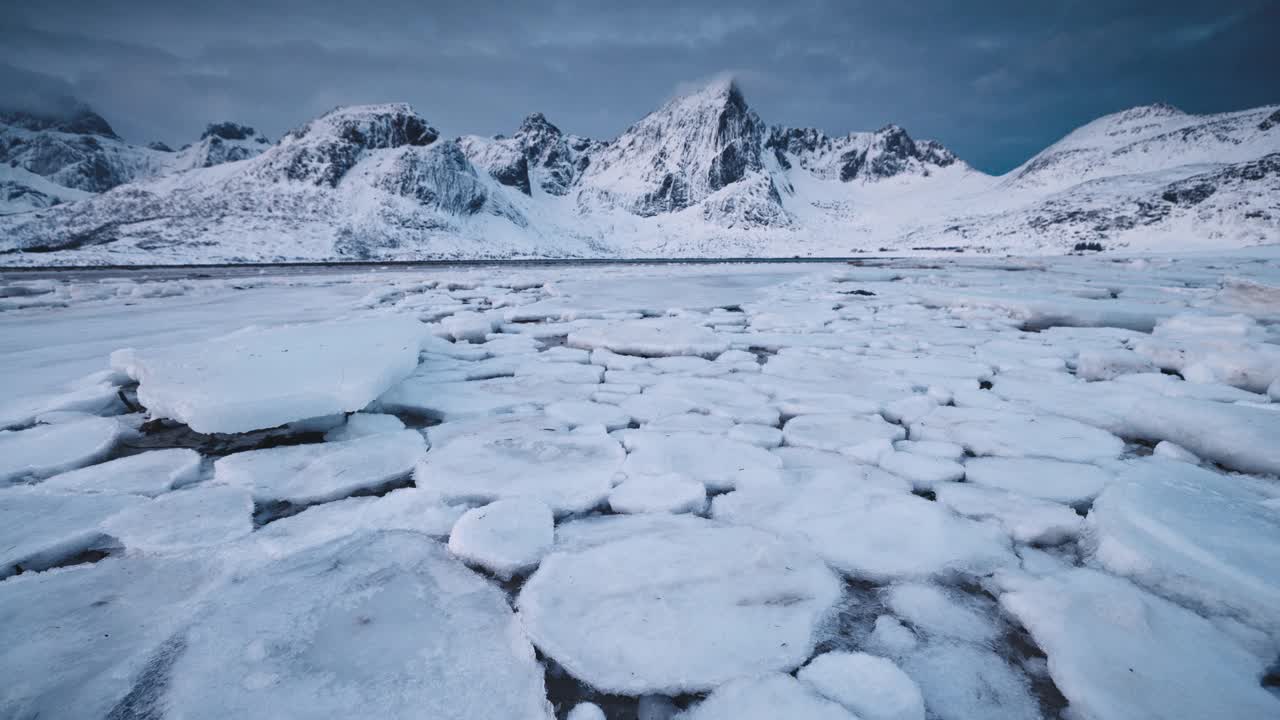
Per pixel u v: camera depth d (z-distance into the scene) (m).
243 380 2.55
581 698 1.15
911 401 2.99
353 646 1.24
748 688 1.12
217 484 2.07
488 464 2.19
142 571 1.51
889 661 1.17
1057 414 2.82
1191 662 1.15
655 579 1.46
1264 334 4.17
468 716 1.07
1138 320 5.52
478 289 10.69
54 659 1.19
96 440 2.38
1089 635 1.23
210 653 1.21
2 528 1.68
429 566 1.55
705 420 2.75
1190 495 1.74
